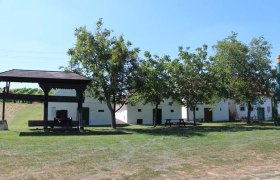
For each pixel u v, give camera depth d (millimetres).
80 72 36000
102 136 24953
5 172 11570
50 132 27656
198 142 21484
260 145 20250
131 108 50312
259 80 45500
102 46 35656
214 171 12875
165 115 51531
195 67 41531
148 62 39000
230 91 44375
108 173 11852
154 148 18406
